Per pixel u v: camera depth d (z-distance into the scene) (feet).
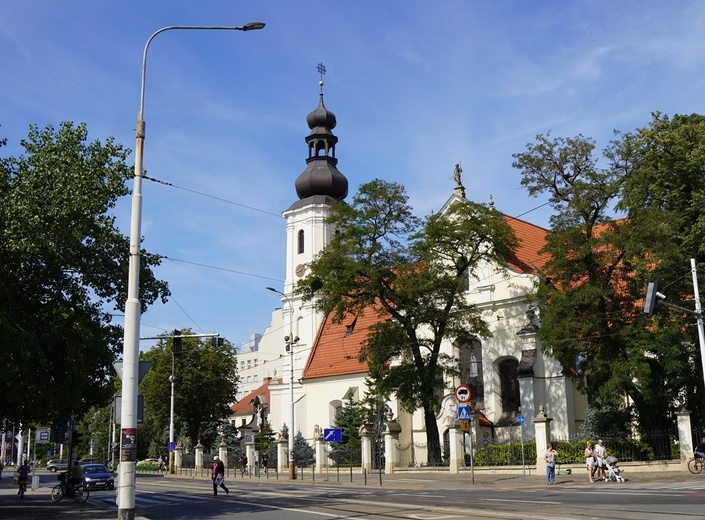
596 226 130.31
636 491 77.05
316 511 67.31
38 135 98.53
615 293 119.96
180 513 73.26
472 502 70.23
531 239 189.26
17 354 80.12
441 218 147.95
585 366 124.36
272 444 230.07
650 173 120.37
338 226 152.46
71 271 96.43
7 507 93.56
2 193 88.84
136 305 57.16
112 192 99.14
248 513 69.41
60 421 102.01
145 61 61.16
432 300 146.92
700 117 122.21
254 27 60.49
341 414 193.77
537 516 53.47
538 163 132.46
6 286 85.56
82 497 110.83
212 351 257.55
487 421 162.81
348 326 221.25
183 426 268.00
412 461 157.48
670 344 112.68
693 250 116.78
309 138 261.44
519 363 158.61
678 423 113.39
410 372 148.36
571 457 125.70
